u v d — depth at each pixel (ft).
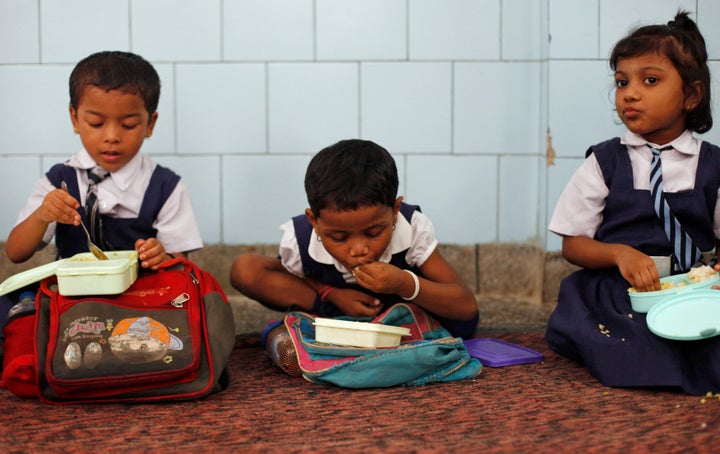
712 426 4.58
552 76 7.75
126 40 8.13
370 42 8.19
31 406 5.09
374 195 5.38
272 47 8.18
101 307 5.19
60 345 4.99
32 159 8.20
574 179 6.40
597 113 7.77
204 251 8.38
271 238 8.37
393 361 5.44
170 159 8.26
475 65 8.22
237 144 8.27
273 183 8.32
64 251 6.44
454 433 4.52
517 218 8.38
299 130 8.27
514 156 8.32
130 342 5.03
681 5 7.54
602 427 4.59
